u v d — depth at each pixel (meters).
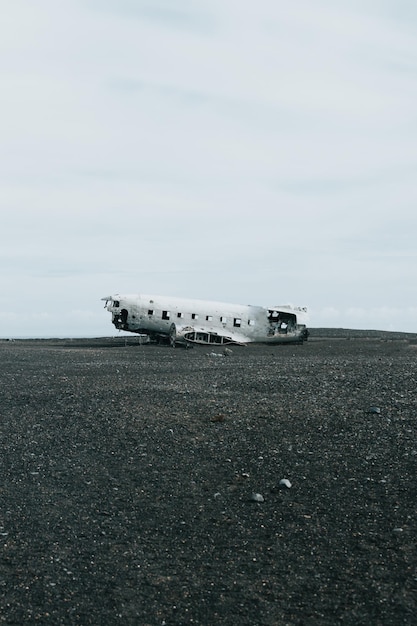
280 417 14.92
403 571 7.19
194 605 6.56
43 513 9.12
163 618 6.32
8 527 8.59
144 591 6.85
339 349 40.47
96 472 11.08
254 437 13.21
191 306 47.81
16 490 10.13
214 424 14.41
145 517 8.98
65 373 24.12
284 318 48.62
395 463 11.20
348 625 6.16
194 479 10.65
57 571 7.30
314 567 7.38
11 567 7.40
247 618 6.31
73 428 14.30
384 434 13.17
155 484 10.41
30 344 46.66
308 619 6.28
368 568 7.30
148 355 34.66
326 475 10.70
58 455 12.16
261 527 8.59
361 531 8.35
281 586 6.95
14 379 22.06
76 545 8.02
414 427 13.68
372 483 10.21
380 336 63.62
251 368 25.73
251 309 48.53
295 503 9.45
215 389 19.31
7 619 6.28
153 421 14.82
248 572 7.29
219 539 8.22
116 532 8.45
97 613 6.40
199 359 31.75
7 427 14.44
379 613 6.35
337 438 12.98
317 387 19.33
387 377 21.33
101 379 22.03
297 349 41.38
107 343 48.75
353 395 17.72
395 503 9.28
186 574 7.25
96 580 7.10
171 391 18.98
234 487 10.22
